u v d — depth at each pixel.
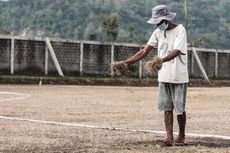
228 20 180.00
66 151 14.36
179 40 15.33
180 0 178.88
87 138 16.97
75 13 169.62
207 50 92.81
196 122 22.64
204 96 43.72
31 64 76.25
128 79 73.19
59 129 19.42
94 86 65.94
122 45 84.25
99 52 82.06
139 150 14.59
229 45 161.88
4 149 14.62
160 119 23.80
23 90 49.97
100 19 109.25
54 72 77.50
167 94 15.66
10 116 24.50
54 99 37.00
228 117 25.09
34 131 18.72
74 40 80.25
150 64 15.16
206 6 181.50
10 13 185.12
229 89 63.03
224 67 94.94
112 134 18.06
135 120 23.33
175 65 15.42
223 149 14.99
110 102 35.00
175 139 16.56
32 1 183.75
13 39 74.69
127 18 165.00
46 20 170.12
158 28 15.60
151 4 176.12
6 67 74.19
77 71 80.50
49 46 77.38
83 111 27.67
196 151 14.56
